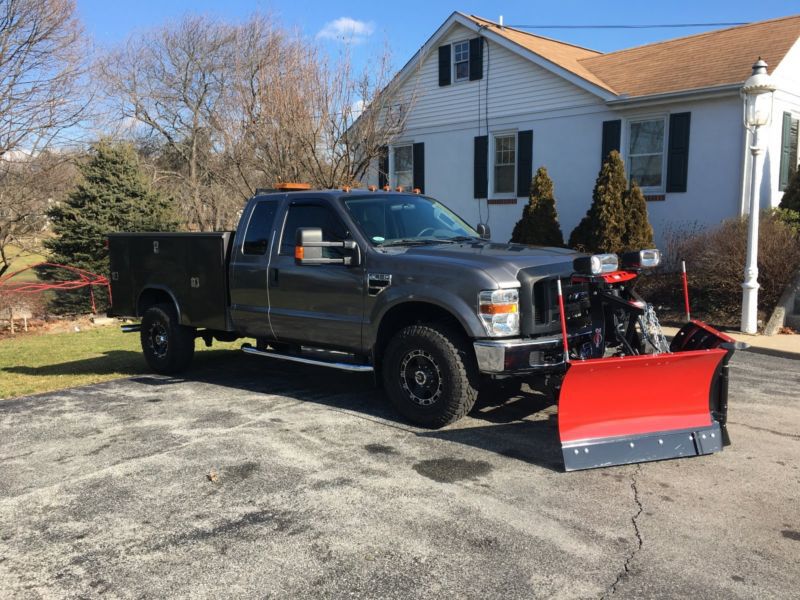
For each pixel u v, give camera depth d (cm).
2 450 492
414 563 318
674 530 346
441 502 384
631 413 439
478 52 1602
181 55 3294
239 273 643
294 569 315
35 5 1430
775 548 327
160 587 303
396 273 518
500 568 312
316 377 717
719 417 454
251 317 638
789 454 452
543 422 530
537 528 350
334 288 561
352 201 582
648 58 1509
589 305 505
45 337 1177
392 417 552
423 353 506
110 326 1332
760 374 687
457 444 481
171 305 740
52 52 1491
